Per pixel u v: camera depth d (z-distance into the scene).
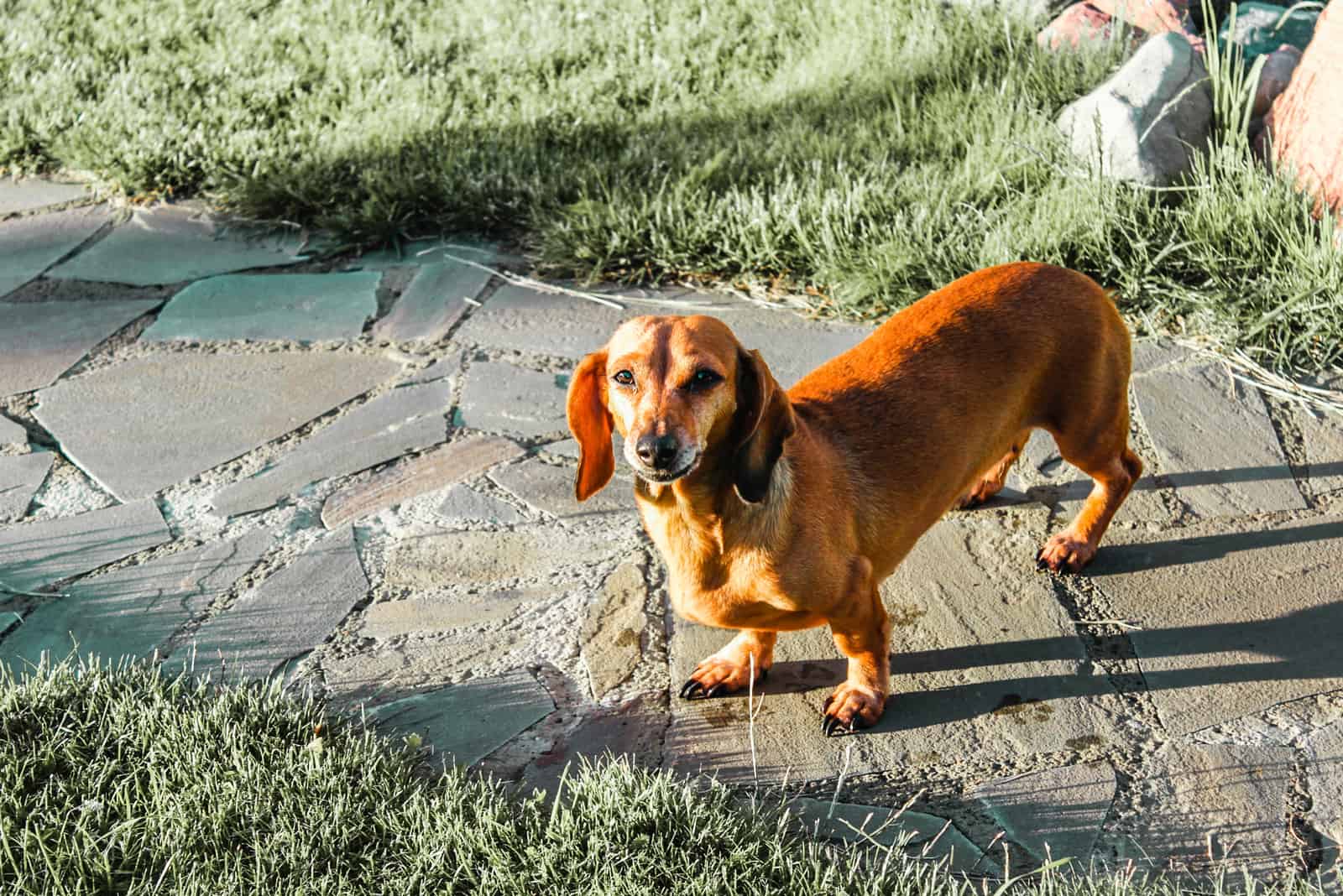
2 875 2.76
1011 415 3.35
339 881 2.73
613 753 3.19
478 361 4.93
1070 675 3.35
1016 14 6.56
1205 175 5.00
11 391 4.84
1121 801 2.96
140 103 6.83
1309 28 6.04
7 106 6.88
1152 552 3.78
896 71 6.36
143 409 4.71
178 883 2.73
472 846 2.81
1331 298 4.50
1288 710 3.19
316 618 3.69
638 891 2.67
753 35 7.24
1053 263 4.87
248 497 4.23
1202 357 4.59
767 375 2.73
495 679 3.44
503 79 6.96
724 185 5.70
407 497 4.21
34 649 3.58
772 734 3.23
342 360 4.98
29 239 5.95
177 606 3.75
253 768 2.99
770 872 2.74
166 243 5.91
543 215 5.68
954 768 3.10
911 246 4.98
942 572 3.75
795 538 2.88
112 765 3.02
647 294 5.36
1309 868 2.76
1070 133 5.42
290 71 7.08
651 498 2.89
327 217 5.82
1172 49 5.27
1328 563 3.66
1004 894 2.71
